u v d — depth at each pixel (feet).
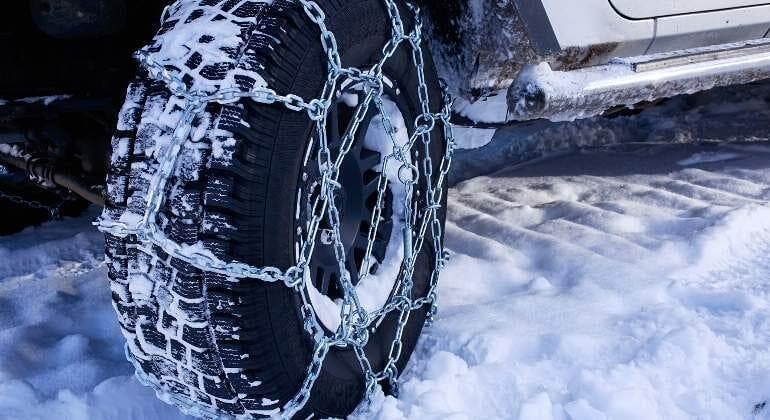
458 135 9.40
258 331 5.74
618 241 10.10
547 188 12.79
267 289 5.80
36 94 8.03
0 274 10.28
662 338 7.54
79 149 8.55
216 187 5.48
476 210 11.90
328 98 6.13
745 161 13.39
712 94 17.04
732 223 10.09
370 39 6.67
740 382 7.13
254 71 5.59
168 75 5.65
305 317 6.31
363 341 6.81
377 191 7.48
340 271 6.49
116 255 5.94
